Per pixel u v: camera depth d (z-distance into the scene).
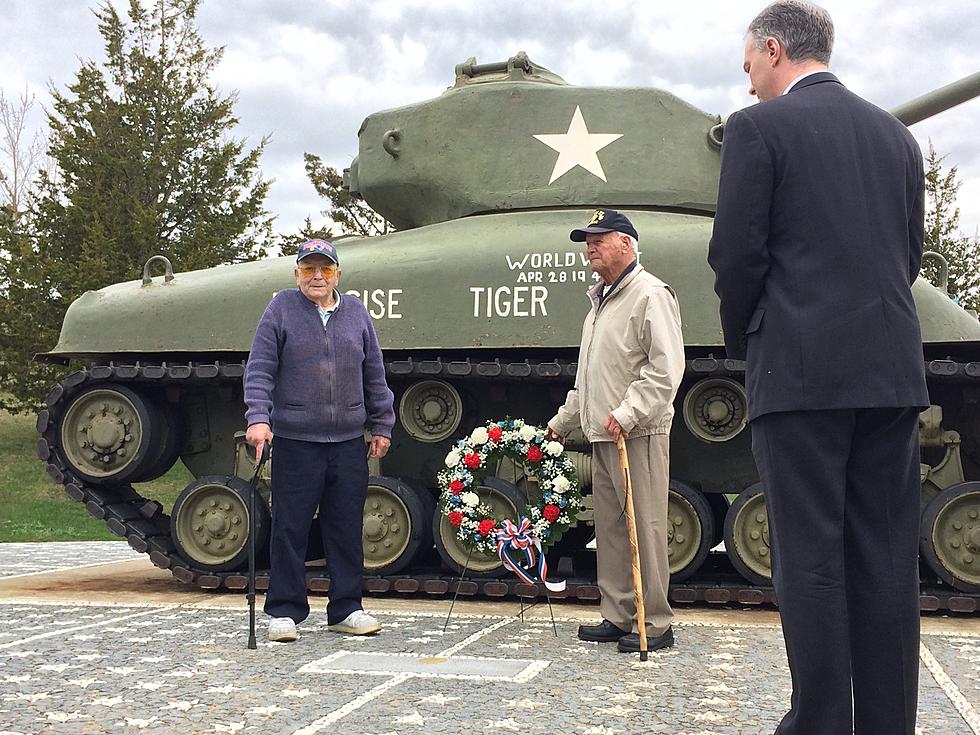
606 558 7.05
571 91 10.42
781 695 5.44
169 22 32.19
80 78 30.16
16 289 27.38
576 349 9.27
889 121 4.21
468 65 11.05
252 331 9.73
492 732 4.73
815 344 3.90
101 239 27.02
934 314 8.66
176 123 30.45
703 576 9.81
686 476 10.01
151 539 10.02
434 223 10.73
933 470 9.28
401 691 5.50
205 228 29.45
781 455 3.98
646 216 9.92
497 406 10.27
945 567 8.75
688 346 9.05
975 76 10.26
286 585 7.25
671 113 10.34
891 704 3.92
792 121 4.06
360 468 7.55
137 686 5.60
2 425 32.41
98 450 10.01
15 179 39.34
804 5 4.35
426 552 10.34
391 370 9.42
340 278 9.70
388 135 10.63
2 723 4.87
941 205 29.06
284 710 5.11
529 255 9.38
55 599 9.13
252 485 6.89
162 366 9.78
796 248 4.02
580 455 9.82
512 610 8.70
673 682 5.75
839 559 3.91
